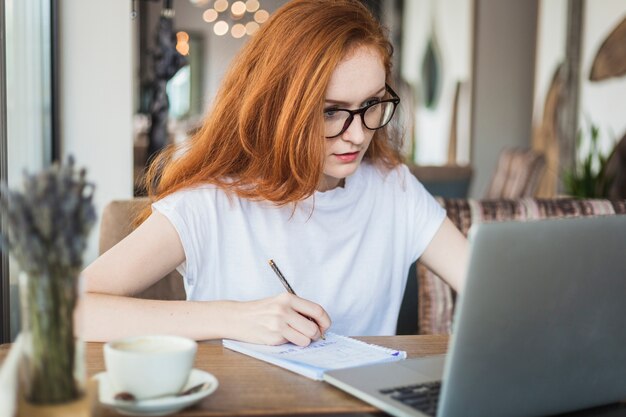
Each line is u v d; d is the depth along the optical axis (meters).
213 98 1.61
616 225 0.99
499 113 7.54
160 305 1.32
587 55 5.53
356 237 1.67
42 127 2.74
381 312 1.74
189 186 1.56
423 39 9.06
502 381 0.96
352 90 1.41
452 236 1.76
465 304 0.89
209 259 1.56
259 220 1.60
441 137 8.36
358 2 1.49
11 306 2.39
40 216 0.83
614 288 1.02
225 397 1.03
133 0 2.92
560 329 0.99
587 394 1.06
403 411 0.97
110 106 2.82
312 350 1.25
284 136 1.45
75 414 0.86
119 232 1.80
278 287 1.61
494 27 7.46
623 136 4.93
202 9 11.70
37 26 2.67
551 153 6.12
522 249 0.91
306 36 1.43
